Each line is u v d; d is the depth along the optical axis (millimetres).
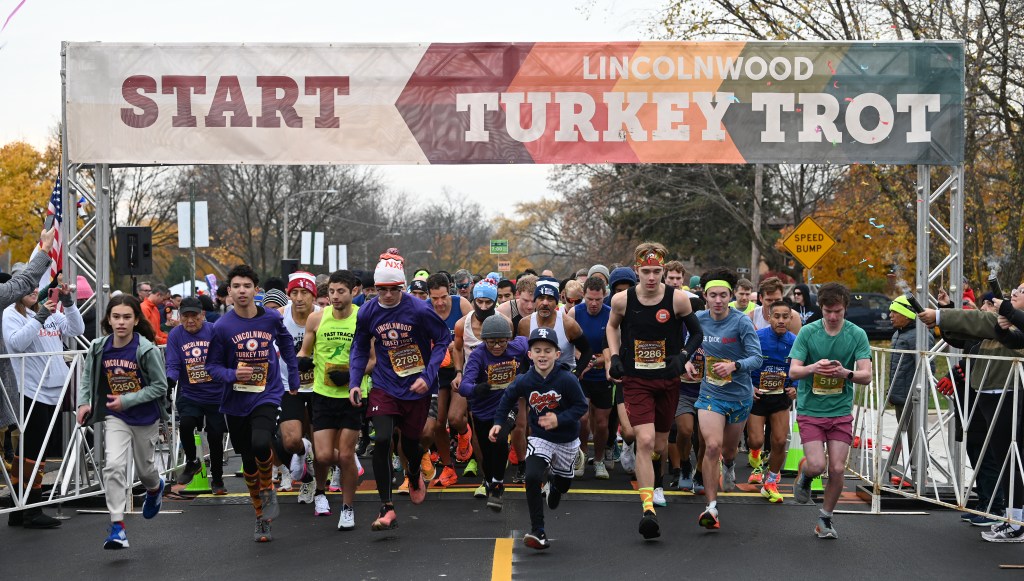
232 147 10000
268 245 56969
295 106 10016
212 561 7086
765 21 23000
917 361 9180
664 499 9188
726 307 8164
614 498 9531
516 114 10016
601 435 10594
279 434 9070
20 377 8180
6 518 8875
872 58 9930
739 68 9969
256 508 7719
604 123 9984
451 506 9156
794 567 6836
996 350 7961
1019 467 7523
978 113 21766
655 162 10016
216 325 7723
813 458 7715
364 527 8234
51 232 8148
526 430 9781
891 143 9922
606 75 9977
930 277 9938
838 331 7660
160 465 10273
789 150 9969
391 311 7809
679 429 9516
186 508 9172
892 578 6543
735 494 9742
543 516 7941
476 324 9820
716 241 40625
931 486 9508
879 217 28531
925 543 7637
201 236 24781
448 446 10227
